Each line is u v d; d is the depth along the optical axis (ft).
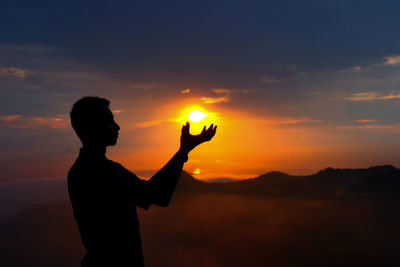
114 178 4.36
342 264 273.75
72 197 4.45
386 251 301.84
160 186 4.42
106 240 4.24
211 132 4.78
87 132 4.49
